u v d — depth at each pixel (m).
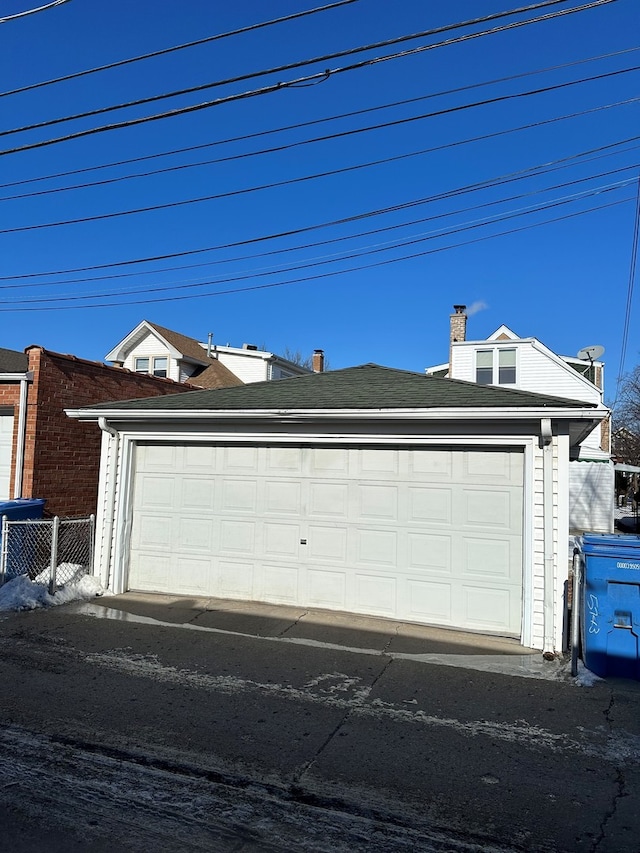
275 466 8.03
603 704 5.00
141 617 7.35
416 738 4.35
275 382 9.32
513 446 6.91
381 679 5.49
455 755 4.11
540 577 6.56
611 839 3.21
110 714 4.65
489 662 6.00
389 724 4.57
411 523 7.31
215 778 3.77
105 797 3.52
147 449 8.77
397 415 7.02
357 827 3.29
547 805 3.52
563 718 4.72
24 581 8.02
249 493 8.15
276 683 5.35
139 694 5.04
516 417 6.58
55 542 8.12
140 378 12.67
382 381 8.63
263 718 4.63
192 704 4.86
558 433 6.65
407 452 7.40
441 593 7.12
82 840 3.08
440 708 4.88
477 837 3.22
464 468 7.14
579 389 23.31
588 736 4.42
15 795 3.50
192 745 4.18
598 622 5.63
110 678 5.39
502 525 6.93
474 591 6.98
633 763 4.03
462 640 6.66
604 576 5.63
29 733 4.32
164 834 3.17
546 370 23.67
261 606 7.83
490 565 6.94
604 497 23.19
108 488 8.67
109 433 8.73
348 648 6.32
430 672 5.69
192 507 8.44
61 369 10.58
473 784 3.74
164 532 8.56
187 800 3.52
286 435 7.84
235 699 4.98
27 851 2.97
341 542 7.62
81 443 10.99
